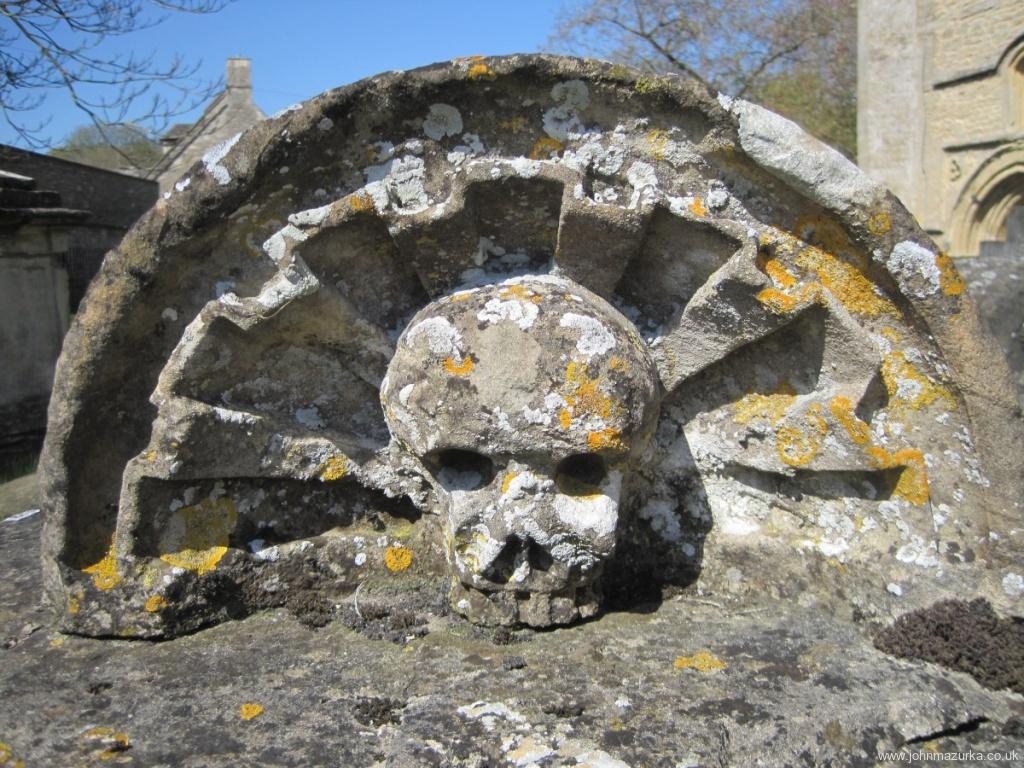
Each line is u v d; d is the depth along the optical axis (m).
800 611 1.86
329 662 1.72
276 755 1.43
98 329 1.78
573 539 1.69
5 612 1.97
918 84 8.60
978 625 1.69
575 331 1.62
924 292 1.69
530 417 1.60
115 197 9.55
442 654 1.72
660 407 1.89
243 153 1.69
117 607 1.84
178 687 1.65
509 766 1.39
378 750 1.44
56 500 1.83
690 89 1.67
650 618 1.84
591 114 1.74
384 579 1.99
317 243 1.77
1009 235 7.72
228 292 1.81
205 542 1.92
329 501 2.01
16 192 4.66
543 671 1.64
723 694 1.55
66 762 1.43
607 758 1.39
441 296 1.85
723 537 1.96
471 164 1.69
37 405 4.84
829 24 13.13
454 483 1.75
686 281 1.84
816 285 1.74
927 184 8.64
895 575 1.80
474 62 1.67
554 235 1.80
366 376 1.93
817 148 1.66
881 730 1.48
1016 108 7.84
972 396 1.72
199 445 1.82
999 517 1.73
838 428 1.79
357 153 1.75
